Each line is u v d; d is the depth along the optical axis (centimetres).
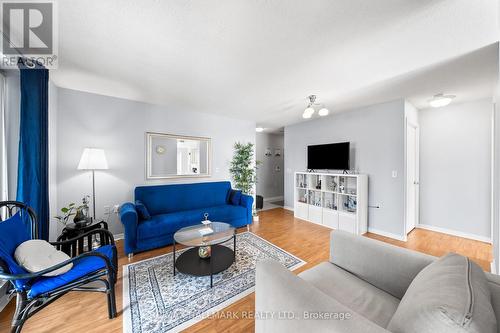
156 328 143
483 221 302
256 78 236
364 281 132
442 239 310
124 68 212
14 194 190
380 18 139
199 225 257
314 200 419
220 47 174
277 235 330
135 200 309
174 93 289
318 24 145
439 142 341
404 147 308
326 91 277
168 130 357
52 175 254
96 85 261
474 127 310
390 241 306
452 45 169
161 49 177
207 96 301
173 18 139
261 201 524
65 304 167
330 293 117
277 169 671
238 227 369
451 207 330
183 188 348
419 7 128
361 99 311
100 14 134
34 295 129
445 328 59
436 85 254
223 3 126
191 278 204
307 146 456
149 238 264
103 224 265
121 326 145
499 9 127
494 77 228
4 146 187
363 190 341
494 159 216
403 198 310
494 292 81
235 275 209
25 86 179
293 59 193
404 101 306
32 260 131
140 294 179
